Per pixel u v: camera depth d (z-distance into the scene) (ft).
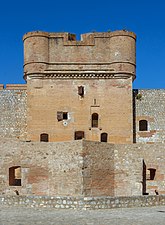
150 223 70.44
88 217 76.64
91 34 165.99
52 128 162.30
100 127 162.91
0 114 170.91
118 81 164.66
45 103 163.53
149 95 176.04
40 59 163.63
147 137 172.65
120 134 162.30
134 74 166.09
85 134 162.40
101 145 122.11
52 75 163.84
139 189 123.75
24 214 81.35
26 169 122.83
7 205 92.73
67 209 88.02
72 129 162.61
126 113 163.32
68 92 164.35
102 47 165.58
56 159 120.78
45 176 121.80
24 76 167.53
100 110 163.73
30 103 163.22
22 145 123.65
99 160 120.88
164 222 71.51
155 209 88.79
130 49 165.58
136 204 92.12
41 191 121.49
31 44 164.55
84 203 87.45
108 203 88.89
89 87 164.66
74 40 168.96
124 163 125.80
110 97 164.14
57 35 165.68
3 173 123.24
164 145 127.24
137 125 173.47
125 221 72.28
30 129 161.68
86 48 165.48
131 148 126.52
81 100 164.35
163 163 126.72
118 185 124.88
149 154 127.03
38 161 122.62
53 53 165.27
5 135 169.37
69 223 70.38
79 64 164.66
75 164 117.29
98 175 120.16
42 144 122.93
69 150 118.93
